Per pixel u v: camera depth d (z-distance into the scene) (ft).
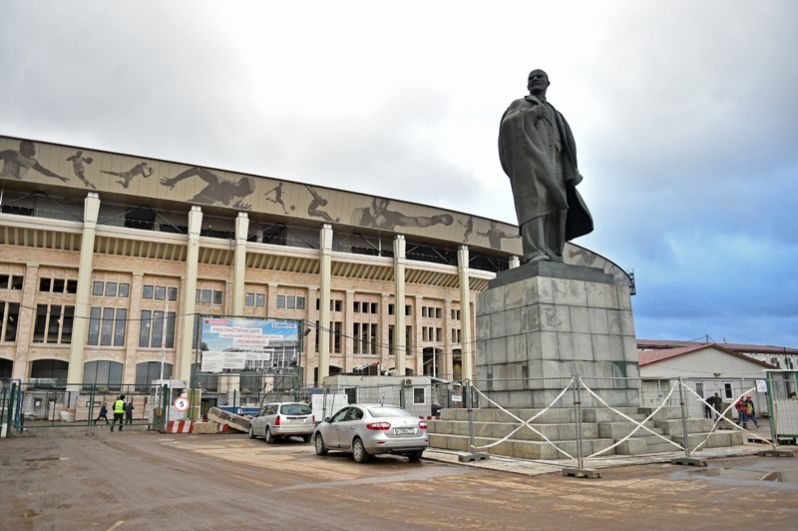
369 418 46.32
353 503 27.99
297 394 119.96
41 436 85.40
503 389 52.08
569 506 26.58
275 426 69.56
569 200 58.34
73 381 162.09
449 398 146.72
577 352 50.14
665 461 41.19
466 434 52.01
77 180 169.27
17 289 171.83
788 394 58.85
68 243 174.91
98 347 175.52
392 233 213.66
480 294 56.90
